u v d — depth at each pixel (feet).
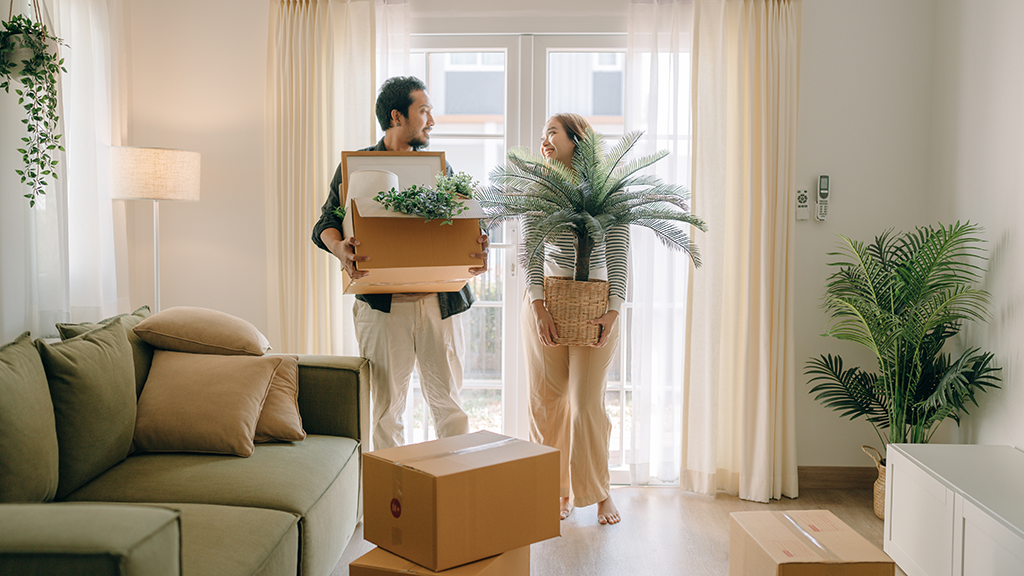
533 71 10.27
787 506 9.39
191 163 9.31
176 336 7.09
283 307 10.08
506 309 10.41
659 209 8.21
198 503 5.52
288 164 9.91
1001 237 8.24
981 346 8.66
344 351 10.08
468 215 7.06
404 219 6.88
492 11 10.11
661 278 10.00
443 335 8.23
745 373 9.58
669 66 9.78
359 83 9.89
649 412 10.00
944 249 8.20
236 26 10.22
